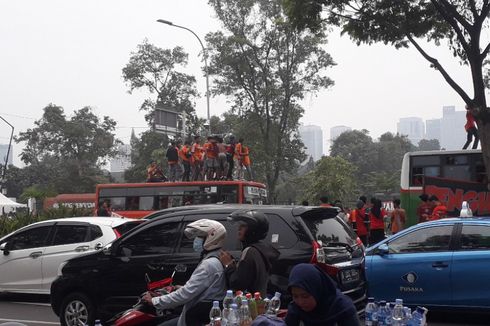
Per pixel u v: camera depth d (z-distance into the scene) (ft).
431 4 57.21
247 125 131.85
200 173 81.00
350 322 12.61
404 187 66.33
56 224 41.98
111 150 218.38
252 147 129.70
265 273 17.83
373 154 261.65
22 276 41.63
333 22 58.70
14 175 237.45
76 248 40.40
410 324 15.66
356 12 57.88
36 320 35.81
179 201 76.54
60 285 30.37
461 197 63.21
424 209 55.77
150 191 78.43
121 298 28.76
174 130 99.86
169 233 28.43
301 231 25.75
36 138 215.31
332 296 12.67
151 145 171.42
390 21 57.26
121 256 29.12
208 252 17.93
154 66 167.53
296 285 12.41
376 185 218.59
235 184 74.02
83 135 212.23
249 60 131.64
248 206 27.71
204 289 17.40
